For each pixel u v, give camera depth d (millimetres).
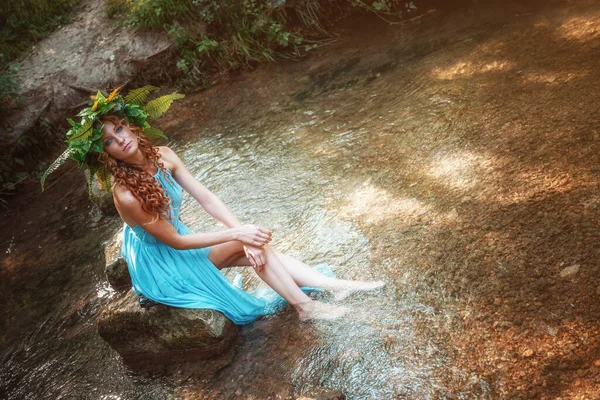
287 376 3057
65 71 7246
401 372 2854
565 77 4727
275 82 6684
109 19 7785
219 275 3400
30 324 4238
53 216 5648
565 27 5516
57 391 3533
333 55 6828
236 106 6449
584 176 3639
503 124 4461
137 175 3055
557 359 2648
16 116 6758
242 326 3494
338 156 4902
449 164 4281
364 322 3199
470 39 6020
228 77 7141
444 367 2799
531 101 4594
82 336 3938
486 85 5070
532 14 6023
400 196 4141
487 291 3113
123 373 3488
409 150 4629
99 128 2990
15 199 6262
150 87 3238
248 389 3066
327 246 3889
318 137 5293
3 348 4082
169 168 3381
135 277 3328
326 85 6203
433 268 3391
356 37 7062
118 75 7184
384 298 3305
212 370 3268
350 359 3016
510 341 2805
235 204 4715
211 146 5797
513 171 3934
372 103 5527
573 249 3174
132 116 3150
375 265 3572
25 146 6645
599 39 5055
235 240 3240
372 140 4949
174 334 3326
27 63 7449
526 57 5262
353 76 6184
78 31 7758
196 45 7297
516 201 3664
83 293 4379
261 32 7312
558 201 3527
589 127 4035
